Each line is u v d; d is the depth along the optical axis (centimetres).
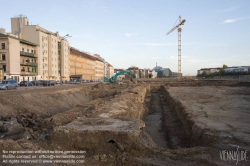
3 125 1196
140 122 1086
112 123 1042
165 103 3212
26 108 1858
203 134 1082
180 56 10406
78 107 1830
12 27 6125
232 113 1647
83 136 863
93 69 11900
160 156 772
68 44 8200
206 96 2931
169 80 8594
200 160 732
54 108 2244
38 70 6144
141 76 15050
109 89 4084
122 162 701
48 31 7038
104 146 838
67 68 8056
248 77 5122
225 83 5359
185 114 1666
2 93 2208
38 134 1017
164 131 1653
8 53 4897
